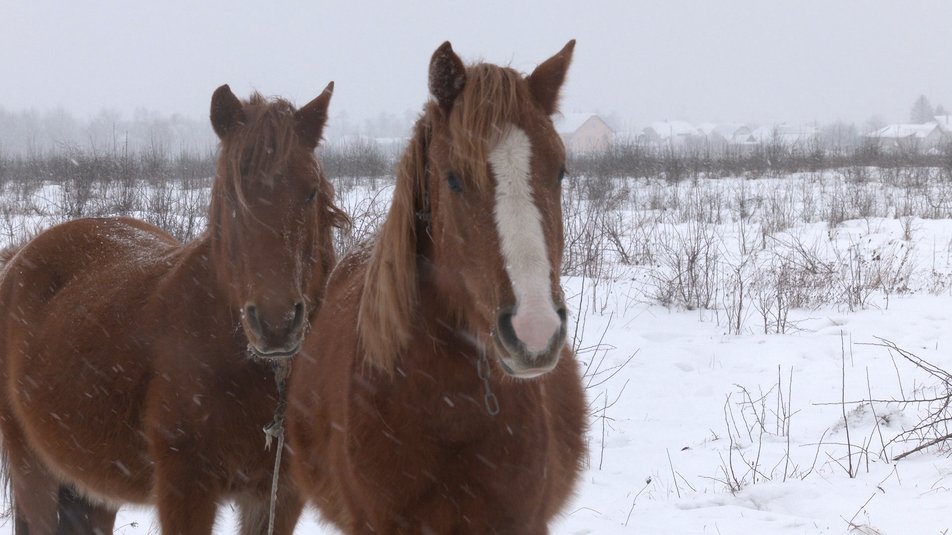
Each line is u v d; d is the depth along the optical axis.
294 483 3.60
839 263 10.58
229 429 3.55
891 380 6.73
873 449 5.35
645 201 18.67
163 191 12.54
